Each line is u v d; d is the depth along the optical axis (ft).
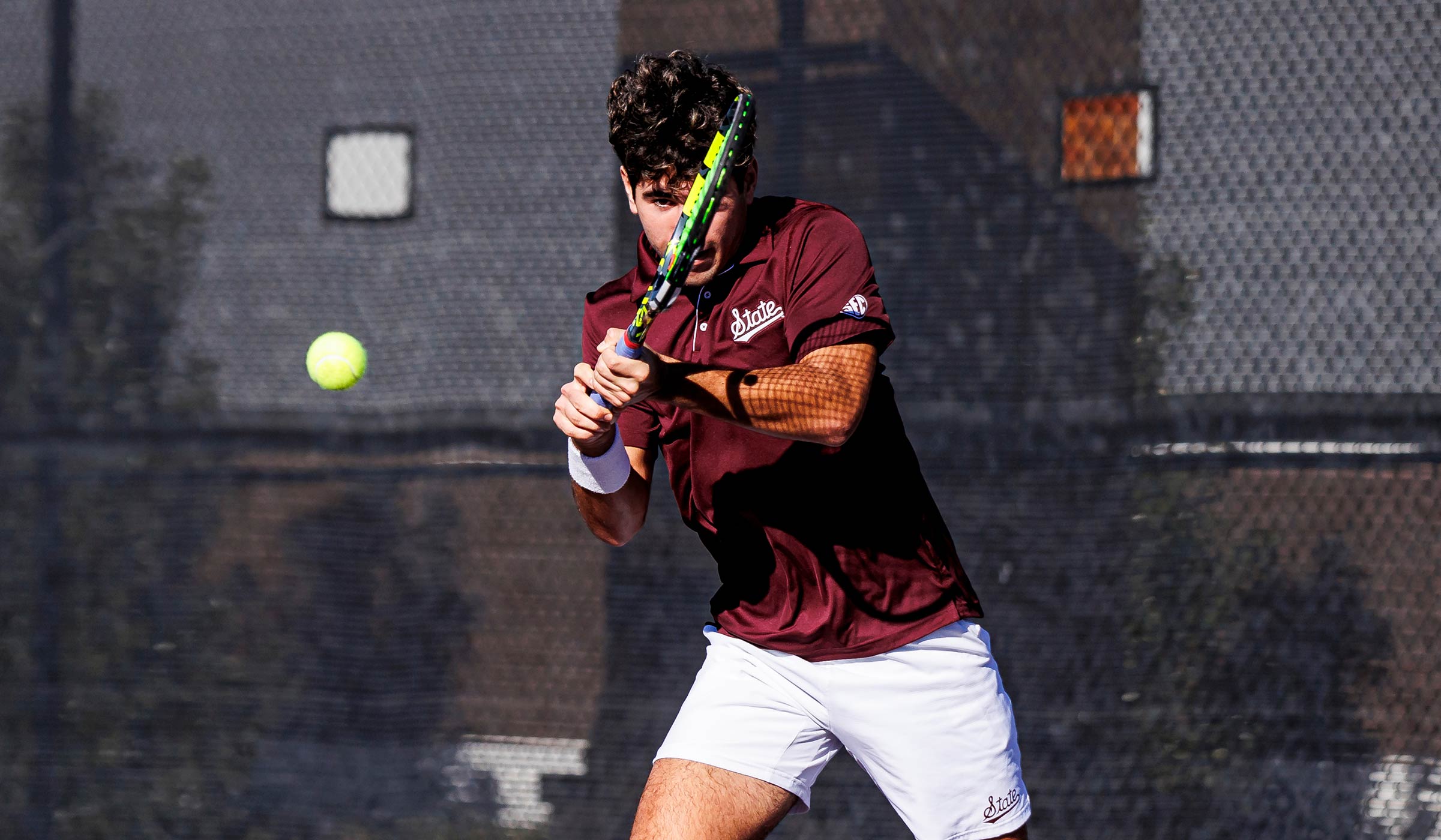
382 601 48.80
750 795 25.21
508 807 46.47
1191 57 43.04
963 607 24.84
